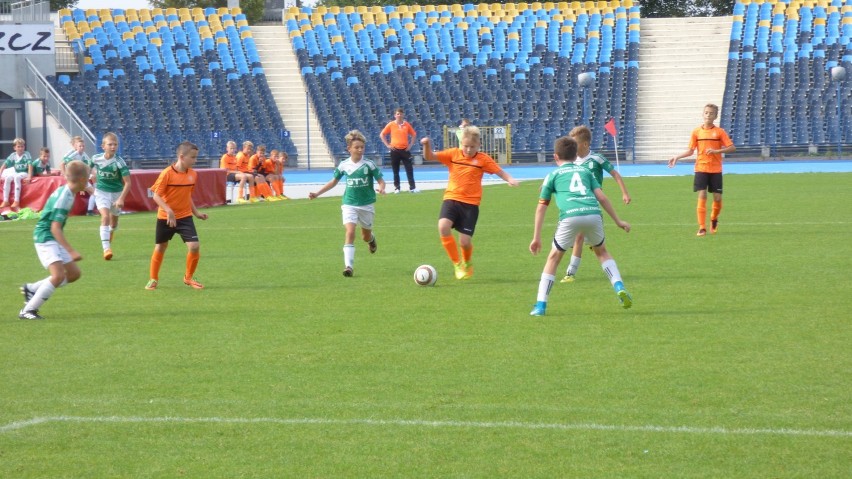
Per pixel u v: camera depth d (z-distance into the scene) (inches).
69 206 789.2
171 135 3543.3
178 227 944.3
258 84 3868.1
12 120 2987.2
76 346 684.7
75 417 514.0
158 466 442.0
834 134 3683.6
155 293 924.6
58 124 2957.7
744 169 3181.6
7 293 930.7
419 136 3725.4
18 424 502.6
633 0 4446.4
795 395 537.6
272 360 636.7
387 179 3090.6
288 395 552.7
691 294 868.0
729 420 494.9
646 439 468.8
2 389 569.6
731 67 3961.6
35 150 3002.0
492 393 550.6
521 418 503.8
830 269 1000.9
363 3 6446.9
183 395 554.6
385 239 1363.2
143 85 3705.7
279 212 1887.3
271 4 5605.3
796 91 3818.9
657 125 3892.7
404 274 1028.5
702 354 636.1
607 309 803.4
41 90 3011.8
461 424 495.5
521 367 609.0
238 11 4347.9
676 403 526.0
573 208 762.2
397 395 549.6
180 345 685.3
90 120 3476.9
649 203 1897.1
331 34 4234.7
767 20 4183.1
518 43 4202.8
